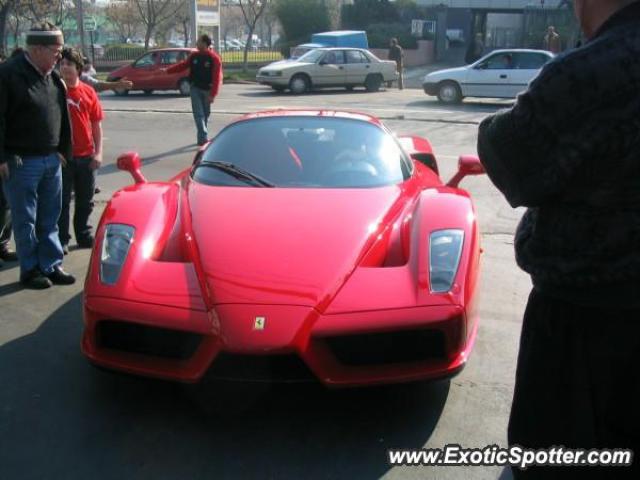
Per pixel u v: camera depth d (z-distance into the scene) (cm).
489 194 787
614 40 147
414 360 310
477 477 277
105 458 290
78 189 583
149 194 405
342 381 296
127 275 328
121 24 4441
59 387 351
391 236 363
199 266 330
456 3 3712
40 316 444
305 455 292
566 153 148
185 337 309
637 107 144
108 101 1853
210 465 285
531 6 3450
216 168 436
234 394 341
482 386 353
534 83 154
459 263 330
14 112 457
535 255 162
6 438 304
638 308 150
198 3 3272
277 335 287
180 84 2078
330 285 312
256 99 1933
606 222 151
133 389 348
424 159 588
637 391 154
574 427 160
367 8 3769
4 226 548
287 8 3666
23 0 2752
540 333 165
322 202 387
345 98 1984
